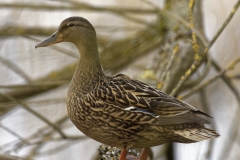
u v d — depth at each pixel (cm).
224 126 1373
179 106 778
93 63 841
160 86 959
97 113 798
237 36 1390
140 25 1551
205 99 1255
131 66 1430
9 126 1337
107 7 1341
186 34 1144
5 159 997
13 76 1375
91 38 844
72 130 1449
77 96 824
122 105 789
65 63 1413
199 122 757
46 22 1453
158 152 1325
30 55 1370
